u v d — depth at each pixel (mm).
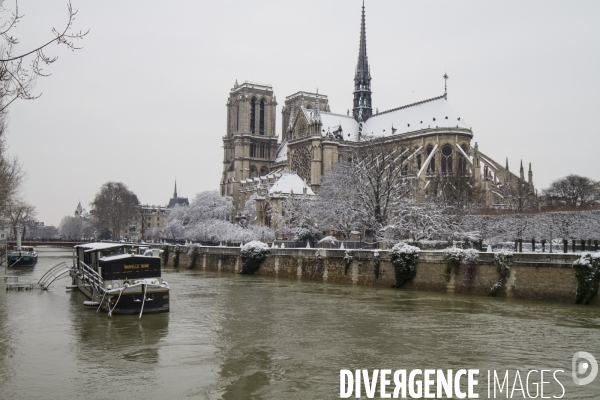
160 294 57562
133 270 57719
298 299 67562
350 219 118688
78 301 66875
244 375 35500
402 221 101750
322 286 81750
